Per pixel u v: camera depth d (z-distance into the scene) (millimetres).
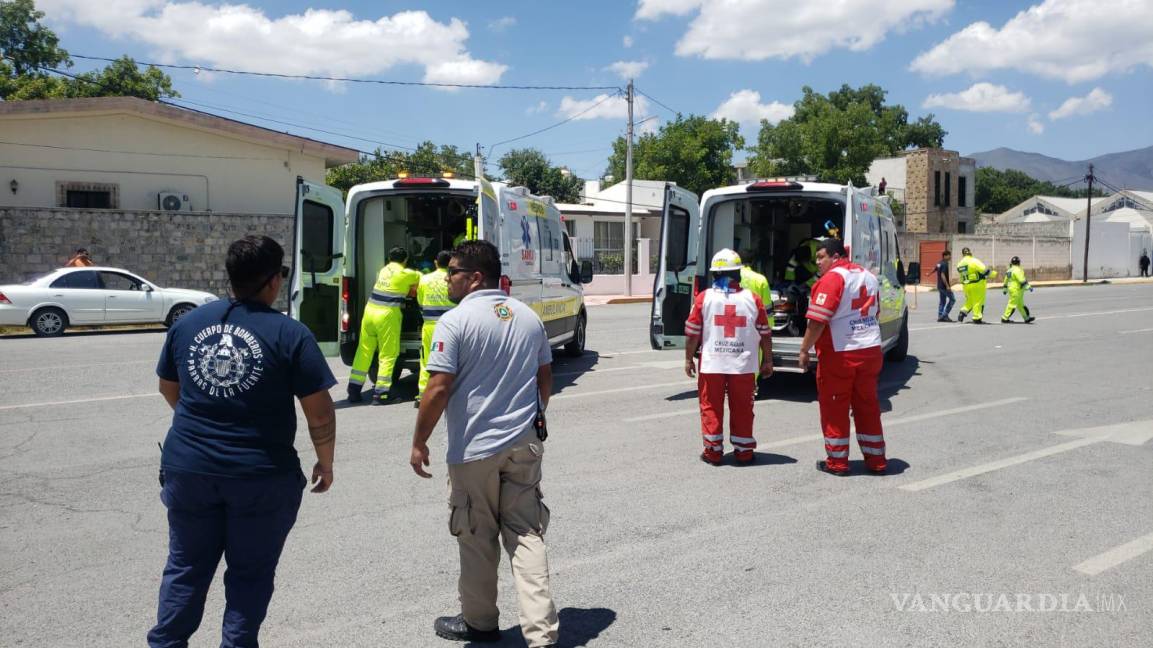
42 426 8227
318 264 9695
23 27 35188
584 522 5266
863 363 6184
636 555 4711
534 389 3701
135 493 6012
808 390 10148
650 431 7879
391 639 3770
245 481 3037
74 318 17406
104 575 4527
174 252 22203
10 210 20234
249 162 25797
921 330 17578
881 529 5078
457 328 3562
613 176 57469
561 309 12234
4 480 6344
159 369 3232
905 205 54906
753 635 3746
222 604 4176
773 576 4391
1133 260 54094
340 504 5688
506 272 9750
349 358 9852
